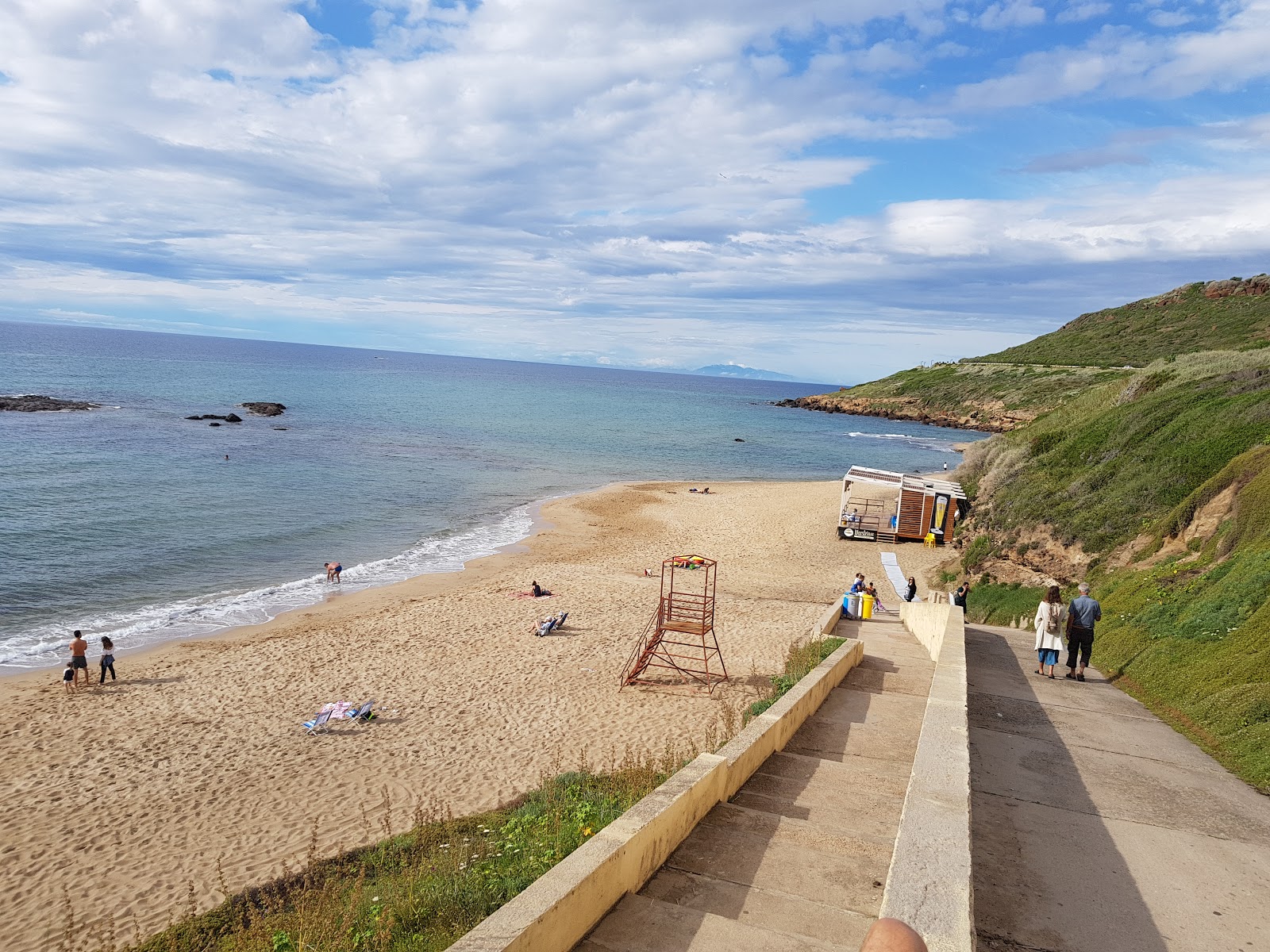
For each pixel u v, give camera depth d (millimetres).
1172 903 5152
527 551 30844
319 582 25312
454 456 56594
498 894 6234
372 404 94000
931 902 3439
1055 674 11508
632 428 89062
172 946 7297
